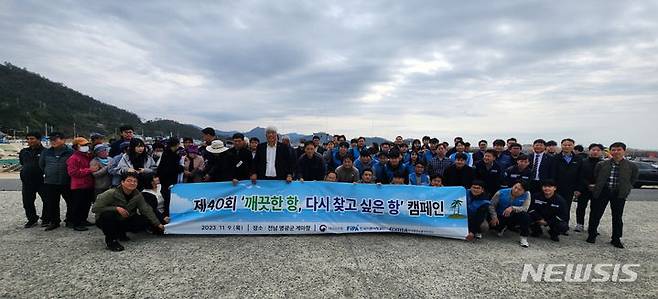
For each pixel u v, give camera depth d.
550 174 7.04
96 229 6.38
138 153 6.42
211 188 6.32
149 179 6.11
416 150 9.47
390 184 6.86
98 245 5.48
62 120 100.94
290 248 5.54
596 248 6.01
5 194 10.31
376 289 4.14
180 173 6.85
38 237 5.86
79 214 6.32
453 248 5.77
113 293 3.89
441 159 8.00
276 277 4.41
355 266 4.84
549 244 6.19
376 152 9.55
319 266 4.80
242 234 6.20
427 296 4.00
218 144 6.93
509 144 8.29
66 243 5.55
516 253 5.60
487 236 6.62
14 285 4.04
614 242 6.16
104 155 6.61
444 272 4.71
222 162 6.77
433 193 6.56
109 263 4.75
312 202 6.43
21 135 79.62
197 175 7.36
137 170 6.19
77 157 6.24
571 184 7.01
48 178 6.23
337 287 4.17
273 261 4.95
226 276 4.41
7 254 5.02
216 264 4.79
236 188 6.37
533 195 6.68
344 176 7.07
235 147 6.73
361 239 6.14
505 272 4.79
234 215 6.24
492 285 4.36
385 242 6.00
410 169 8.05
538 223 6.39
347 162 7.01
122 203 5.47
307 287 4.15
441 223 6.38
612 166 6.16
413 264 4.98
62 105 112.06
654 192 14.73
